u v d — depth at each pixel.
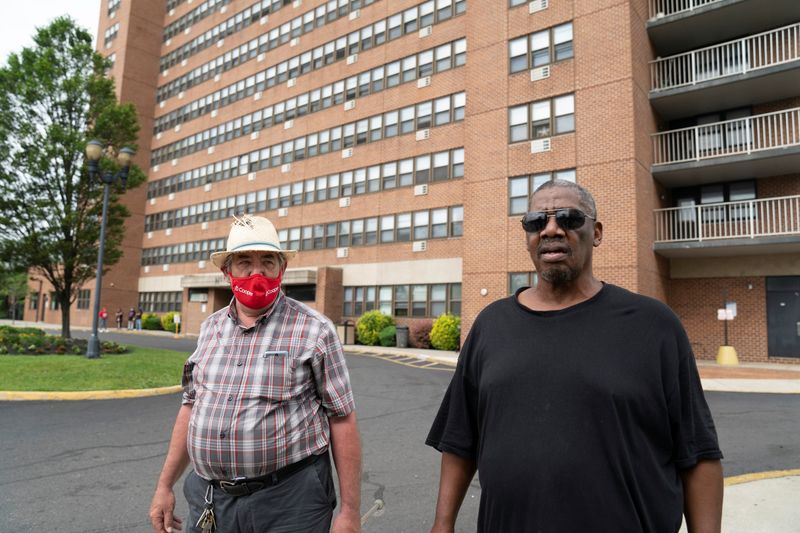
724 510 4.23
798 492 4.65
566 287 1.91
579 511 1.57
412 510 4.34
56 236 16.62
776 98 16.77
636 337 1.71
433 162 24.23
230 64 36.06
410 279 24.19
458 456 1.99
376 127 26.72
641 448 1.63
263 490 2.22
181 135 39.09
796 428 7.52
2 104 16.42
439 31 24.84
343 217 27.44
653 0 18.39
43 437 6.59
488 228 18.97
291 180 30.53
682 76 18.47
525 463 1.64
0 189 15.99
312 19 31.03
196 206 36.75
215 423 2.23
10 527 3.95
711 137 17.88
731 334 17.06
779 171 16.27
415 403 9.37
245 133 34.09
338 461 2.37
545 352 1.74
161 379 10.86
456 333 20.64
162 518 2.45
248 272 2.43
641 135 16.55
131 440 6.50
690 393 1.72
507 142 18.88
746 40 16.20
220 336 2.42
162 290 38.19
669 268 18.42
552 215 1.91
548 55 18.31
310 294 27.56
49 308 45.59
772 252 16.41
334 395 2.36
